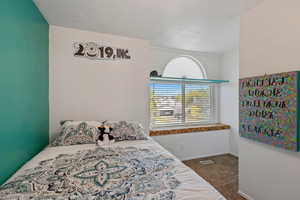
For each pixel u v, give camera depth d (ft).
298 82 4.25
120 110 8.05
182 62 11.33
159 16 6.20
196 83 11.52
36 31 5.50
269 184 5.13
